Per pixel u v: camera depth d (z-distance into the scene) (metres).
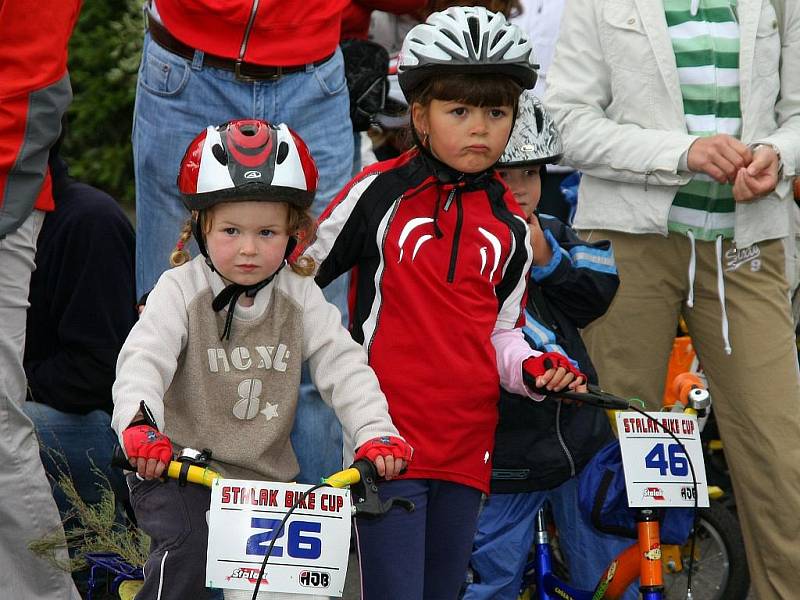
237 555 10.99
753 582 17.34
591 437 15.05
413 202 13.85
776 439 16.80
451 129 13.66
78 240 16.95
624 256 17.25
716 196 16.81
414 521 13.44
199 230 12.53
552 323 15.51
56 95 14.77
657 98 16.72
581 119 17.06
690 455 14.75
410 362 13.56
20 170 14.54
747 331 16.94
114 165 34.03
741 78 16.55
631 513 15.45
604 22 16.86
